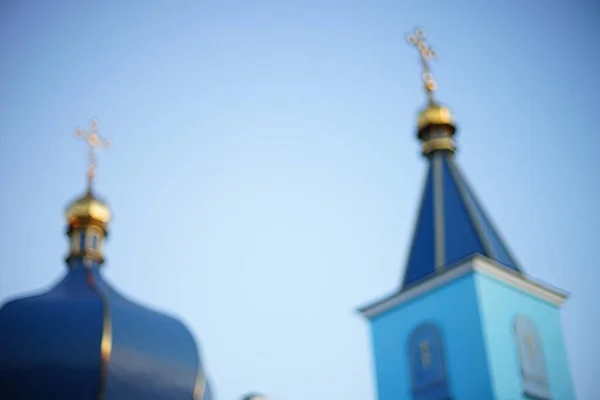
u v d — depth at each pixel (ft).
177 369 85.35
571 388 82.02
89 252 99.91
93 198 103.40
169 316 90.58
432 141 95.14
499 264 82.64
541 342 82.48
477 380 76.38
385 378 83.97
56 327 83.46
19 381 80.23
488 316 79.15
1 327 83.92
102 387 80.59
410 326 84.17
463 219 87.61
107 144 110.52
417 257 88.17
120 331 84.53
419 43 101.81
